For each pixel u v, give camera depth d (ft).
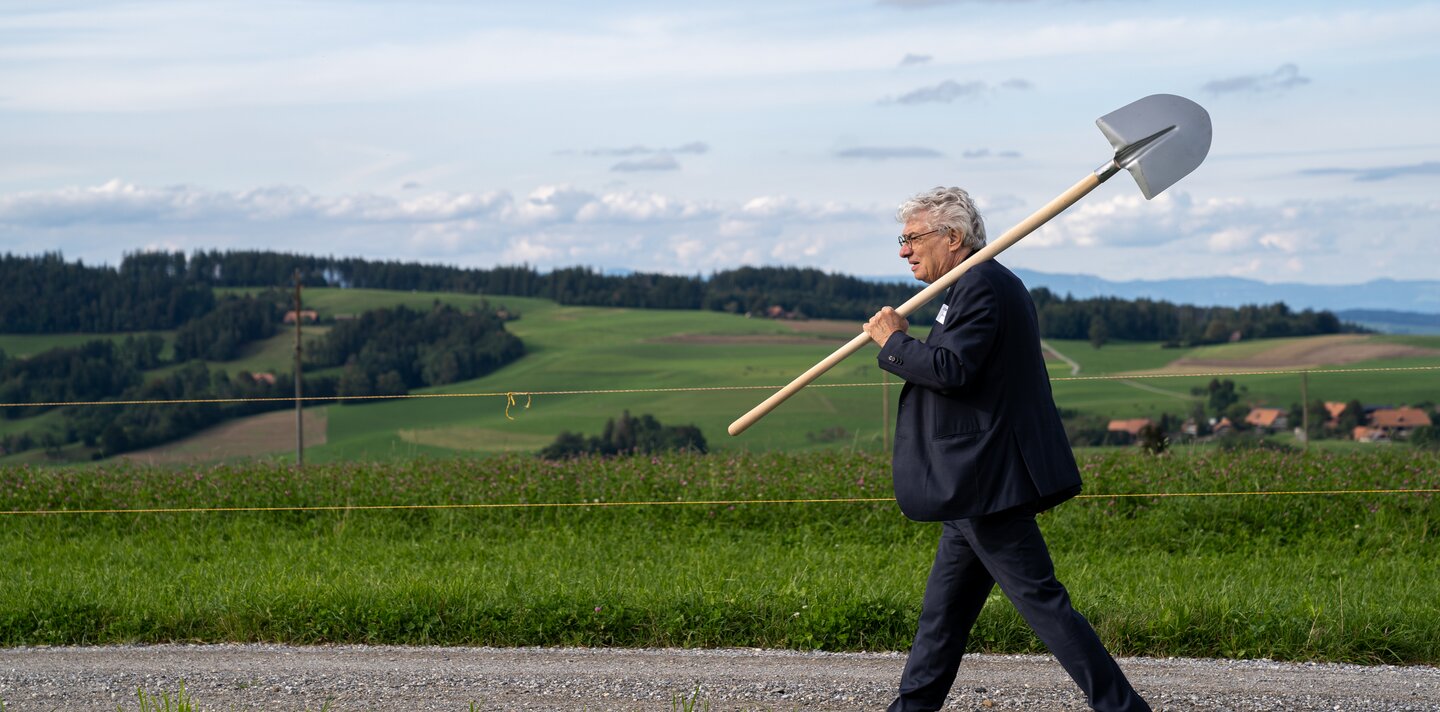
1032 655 17.53
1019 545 13.26
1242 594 20.13
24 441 238.27
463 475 35.60
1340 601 18.74
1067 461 13.43
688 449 40.42
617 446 190.70
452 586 20.30
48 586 21.95
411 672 16.63
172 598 20.48
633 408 236.43
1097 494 31.50
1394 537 28.45
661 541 29.45
